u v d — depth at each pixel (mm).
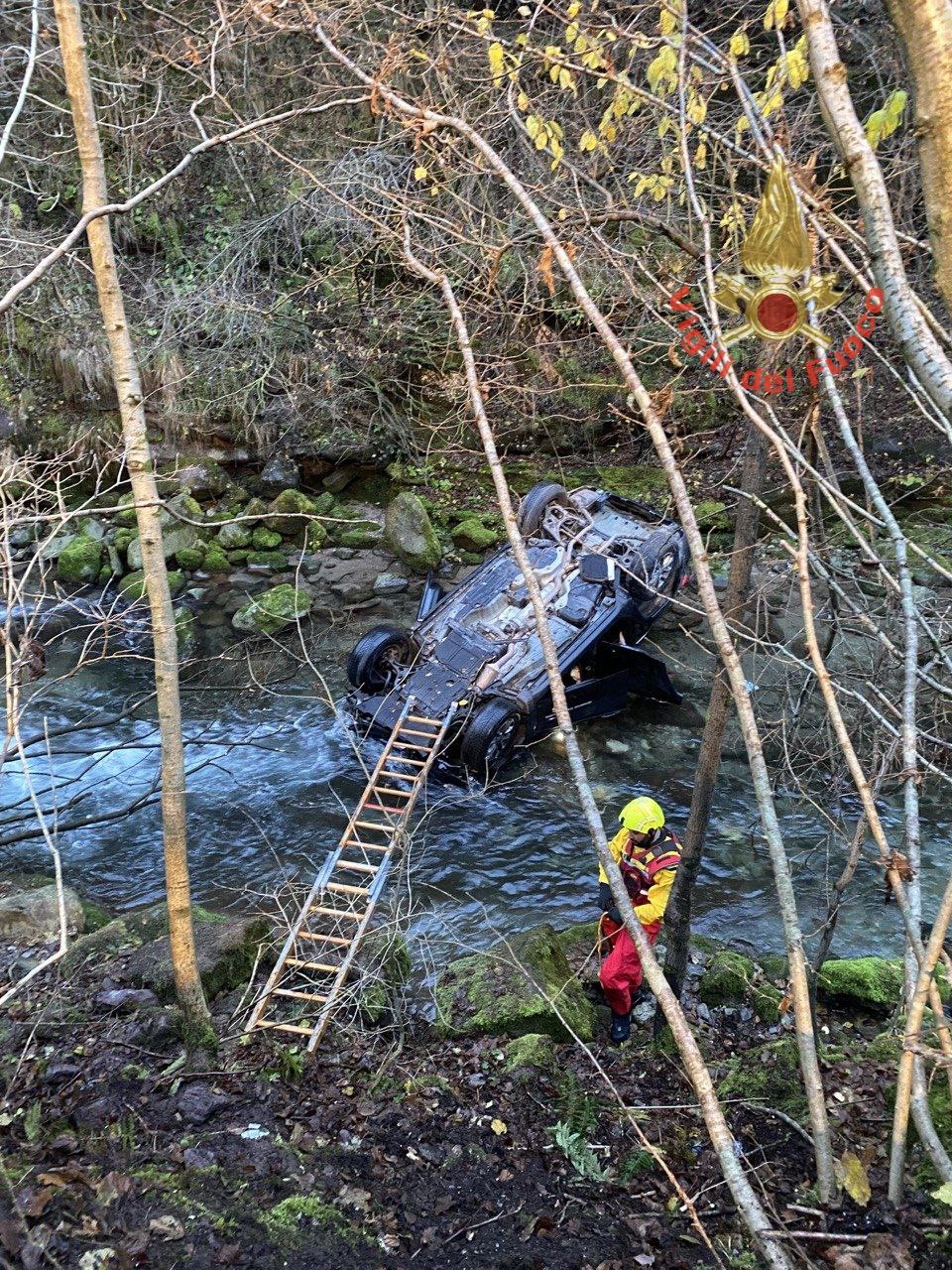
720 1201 4117
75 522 12906
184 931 4543
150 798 8438
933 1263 3514
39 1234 3375
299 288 13297
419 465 14062
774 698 8773
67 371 13234
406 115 3568
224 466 13734
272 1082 4699
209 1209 3723
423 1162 4324
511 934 6984
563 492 10719
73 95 3727
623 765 8977
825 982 5867
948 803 8172
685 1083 5141
